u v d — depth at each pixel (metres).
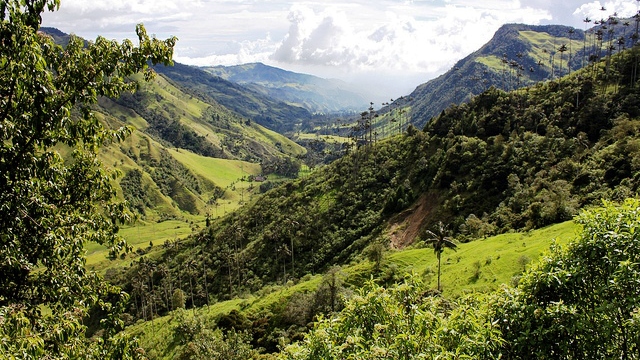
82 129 12.30
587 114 114.38
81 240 13.05
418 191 131.88
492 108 141.12
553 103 129.50
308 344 12.04
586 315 12.55
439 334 12.07
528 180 104.69
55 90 10.72
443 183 123.81
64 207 13.07
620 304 12.16
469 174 120.81
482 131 134.00
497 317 13.66
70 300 12.50
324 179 170.50
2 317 9.02
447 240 68.19
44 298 12.22
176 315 99.06
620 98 114.12
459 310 13.35
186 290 139.38
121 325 13.19
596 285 13.06
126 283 149.75
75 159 13.27
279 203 168.62
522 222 88.75
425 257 88.94
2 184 10.50
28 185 11.13
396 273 83.81
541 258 14.49
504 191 107.81
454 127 146.25
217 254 152.50
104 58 12.02
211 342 73.31
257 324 85.56
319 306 80.12
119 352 12.37
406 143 159.50
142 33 12.45
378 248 89.06
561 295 13.45
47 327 11.39
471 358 11.37
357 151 177.38
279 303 90.31
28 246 11.49
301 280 110.88
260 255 139.62
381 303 13.55
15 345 8.90
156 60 12.91
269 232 147.62
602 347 12.33
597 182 85.75
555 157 106.00
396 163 152.50
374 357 11.07
